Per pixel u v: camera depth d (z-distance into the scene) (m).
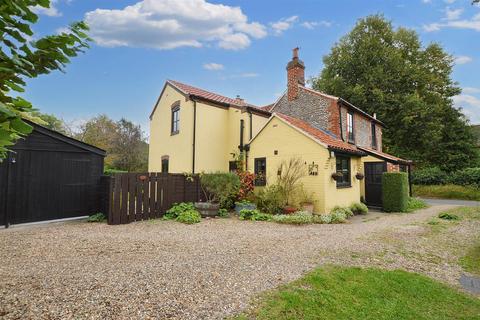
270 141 12.92
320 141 10.94
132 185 9.05
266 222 9.33
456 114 26.34
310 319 3.00
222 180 10.80
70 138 8.98
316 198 10.91
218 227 8.27
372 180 14.95
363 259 5.25
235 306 3.18
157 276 4.00
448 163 26.16
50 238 6.38
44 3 1.48
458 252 5.94
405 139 25.16
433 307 3.42
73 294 3.30
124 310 2.97
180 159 14.38
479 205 15.22
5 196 7.68
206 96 14.93
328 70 27.53
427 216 11.19
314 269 4.52
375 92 22.98
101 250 5.45
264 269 4.46
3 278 3.79
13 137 1.47
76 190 9.14
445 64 26.36
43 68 1.61
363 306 3.35
